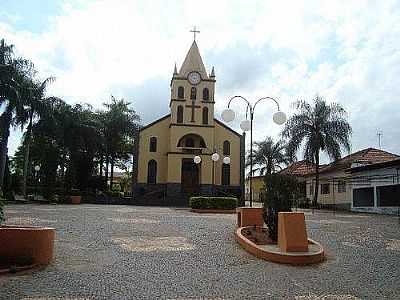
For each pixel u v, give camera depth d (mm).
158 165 44406
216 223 17328
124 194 47969
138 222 17219
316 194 38156
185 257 9883
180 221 18125
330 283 7719
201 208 26125
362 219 22203
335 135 37500
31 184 42531
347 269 8938
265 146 49594
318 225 17594
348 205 35125
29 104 33156
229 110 16656
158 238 12719
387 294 7016
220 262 9453
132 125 47812
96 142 40500
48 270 8070
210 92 44906
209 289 7125
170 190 42406
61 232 13180
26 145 34875
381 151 38156
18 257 8211
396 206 27312
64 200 35125
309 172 43500
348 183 34656
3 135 30953
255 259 9859
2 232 8266
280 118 16266
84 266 8570
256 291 7086
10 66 30438
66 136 38250
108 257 9602
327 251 11008
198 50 46125
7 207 25125
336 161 37500
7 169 34000
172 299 6461
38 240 8398
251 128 17766
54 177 38438
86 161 43062
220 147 44750
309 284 7625
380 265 9367
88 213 21703
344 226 17344
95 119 42938
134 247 11016
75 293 6613
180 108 44406
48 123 34750
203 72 45344
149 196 41938
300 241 9875
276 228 11453
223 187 44000
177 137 43750
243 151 44812
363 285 7594
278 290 7176
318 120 37688
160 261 9352
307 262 9414
